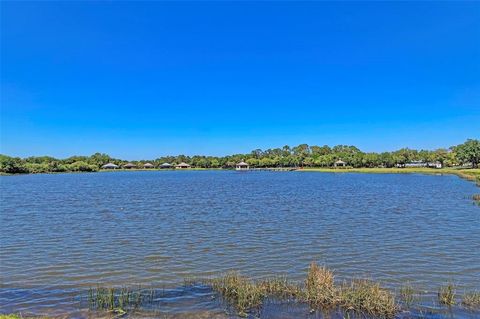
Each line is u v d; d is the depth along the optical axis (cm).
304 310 1112
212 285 1359
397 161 17650
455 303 1177
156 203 4259
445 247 1956
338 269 1591
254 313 1099
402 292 1280
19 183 8719
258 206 3869
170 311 1128
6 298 1255
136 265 1675
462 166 15800
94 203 4284
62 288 1367
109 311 1132
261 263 1698
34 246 2053
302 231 2434
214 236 2300
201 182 8969
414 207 3631
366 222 2773
